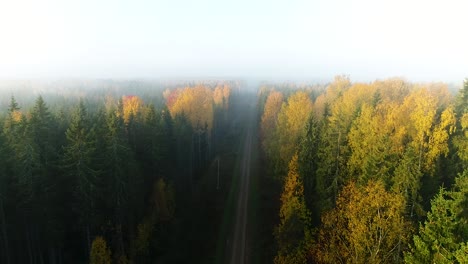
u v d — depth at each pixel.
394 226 21.48
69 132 34.81
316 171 36.69
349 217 23.75
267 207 53.12
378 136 30.80
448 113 30.28
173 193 47.97
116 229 38.25
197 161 77.38
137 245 38.28
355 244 22.34
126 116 57.69
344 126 36.25
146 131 49.69
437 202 19.20
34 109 40.41
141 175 43.28
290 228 31.86
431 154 29.64
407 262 19.56
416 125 31.05
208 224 50.22
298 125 51.56
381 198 22.02
